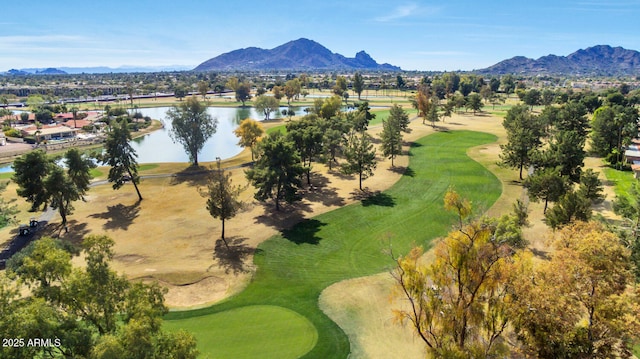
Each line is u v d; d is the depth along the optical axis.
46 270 22.62
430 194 72.19
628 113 97.25
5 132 145.75
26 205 71.25
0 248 55.22
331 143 91.75
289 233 57.50
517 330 25.95
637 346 29.20
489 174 82.75
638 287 28.45
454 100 184.38
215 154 121.62
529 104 184.00
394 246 52.91
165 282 44.53
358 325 34.94
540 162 68.56
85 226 61.81
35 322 18.98
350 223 60.53
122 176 76.12
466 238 24.14
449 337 24.27
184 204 71.00
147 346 19.84
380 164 94.12
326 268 47.56
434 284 24.72
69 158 65.19
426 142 116.19
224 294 42.03
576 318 26.72
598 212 59.03
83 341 20.03
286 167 63.34
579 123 106.38
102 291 22.58
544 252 47.84
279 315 36.66
